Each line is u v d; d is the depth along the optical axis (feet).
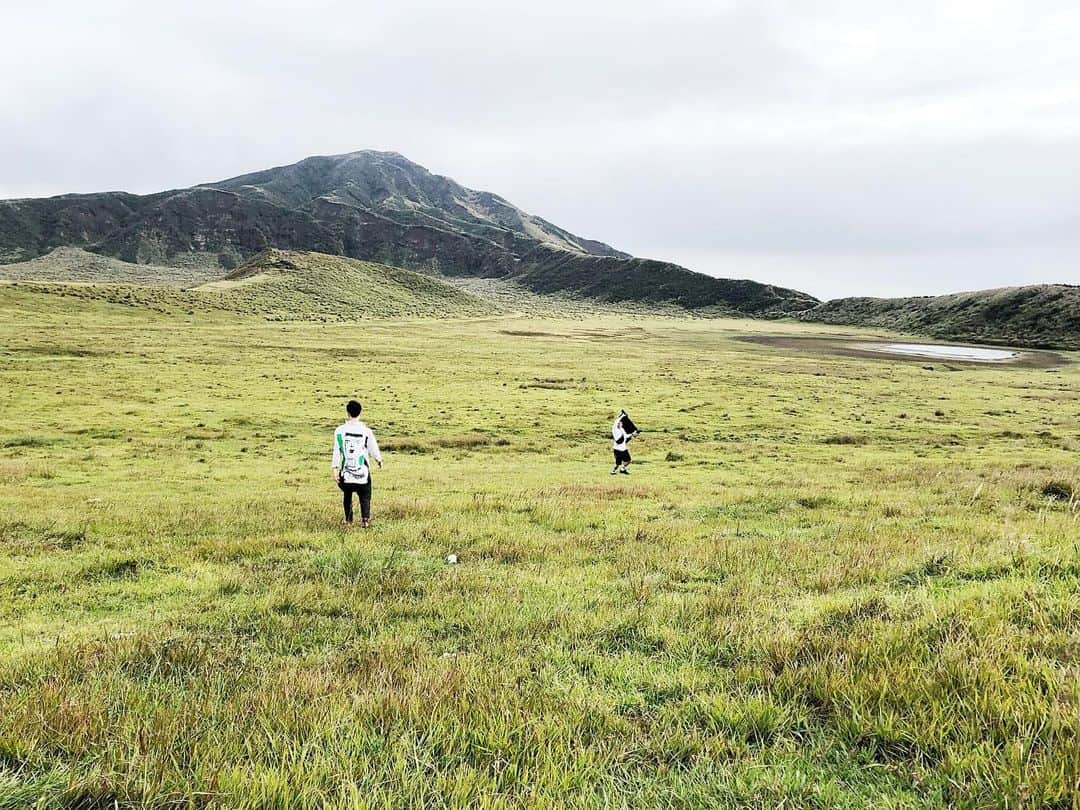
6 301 366.43
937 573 27.09
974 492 55.31
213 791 11.09
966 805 10.73
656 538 39.09
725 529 42.42
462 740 13.26
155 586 30.30
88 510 52.75
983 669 14.92
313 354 278.05
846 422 149.79
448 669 17.47
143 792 11.14
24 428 117.60
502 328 504.43
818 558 31.48
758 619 21.36
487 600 25.84
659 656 19.24
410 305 631.15
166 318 406.00
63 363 211.20
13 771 11.91
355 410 45.19
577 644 20.38
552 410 159.74
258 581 30.19
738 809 11.14
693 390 205.36
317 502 58.18
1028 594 21.01
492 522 45.65
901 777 11.95
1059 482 57.11
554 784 11.54
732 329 604.08
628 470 88.33
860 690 14.62
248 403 157.69
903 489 61.82
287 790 11.05
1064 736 12.00
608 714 14.90
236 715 14.40
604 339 440.86
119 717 14.06
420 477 78.74
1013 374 293.02
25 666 18.51
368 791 11.30
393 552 35.86
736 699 15.31
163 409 143.95
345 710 14.48
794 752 12.90
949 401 192.75
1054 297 535.19
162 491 68.33
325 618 24.39
